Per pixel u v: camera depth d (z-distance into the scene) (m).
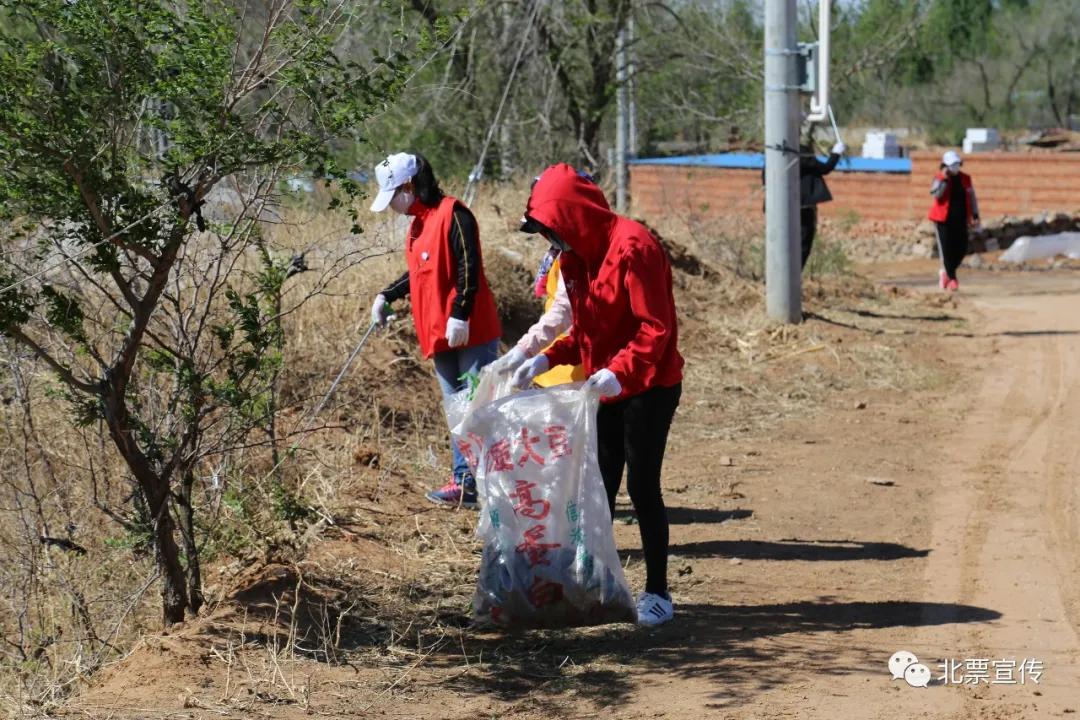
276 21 6.00
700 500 9.66
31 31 6.23
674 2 25.11
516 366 7.04
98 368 7.65
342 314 11.53
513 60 20.59
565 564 6.70
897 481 10.20
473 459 6.82
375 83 6.33
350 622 6.91
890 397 13.20
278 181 6.48
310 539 7.95
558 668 6.36
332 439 9.73
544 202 6.52
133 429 6.38
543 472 6.66
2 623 7.36
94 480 6.99
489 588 6.78
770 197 15.70
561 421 6.64
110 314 7.52
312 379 10.20
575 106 22.34
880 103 56.25
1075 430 11.77
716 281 17.31
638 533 8.69
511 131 21.19
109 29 5.65
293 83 5.98
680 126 31.06
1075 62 57.56
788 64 15.46
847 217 36.31
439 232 8.48
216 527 7.74
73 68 5.76
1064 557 8.27
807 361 14.35
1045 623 7.07
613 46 22.14
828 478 10.28
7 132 5.56
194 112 5.96
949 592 7.62
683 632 6.91
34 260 6.19
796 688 6.06
